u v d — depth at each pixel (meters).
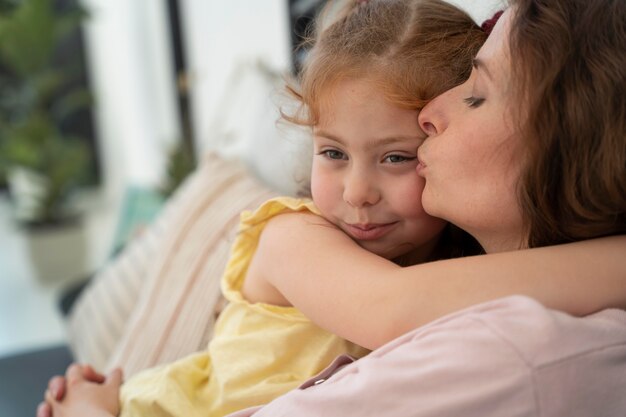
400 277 0.55
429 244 0.74
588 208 0.53
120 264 1.56
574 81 0.51
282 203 0.70
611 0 0.52
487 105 0.56
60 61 5.25
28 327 2.99
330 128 0.64
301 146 0.89
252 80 2.24
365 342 0.56
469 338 0.49
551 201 0.53
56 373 1.47
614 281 0.52
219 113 2.68
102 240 4.31
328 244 0.63
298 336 0.70
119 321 1.41
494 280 0.52
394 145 0.62
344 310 0.57
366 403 0.51
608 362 0.48
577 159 0.52
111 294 1.47
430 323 0.52
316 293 0.60
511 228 0.58
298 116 0.70
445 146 0.58
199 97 3.15
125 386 0.87
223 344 0.75
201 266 1.17
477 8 0.86
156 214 2.38
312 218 0.68
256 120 1.55
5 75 4.70
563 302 0.51
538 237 0.56
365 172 0.63
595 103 0.51
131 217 2.50
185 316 1.13
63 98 5.28
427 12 0.68
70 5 5.09
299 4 1.89
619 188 0.51
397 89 0.61
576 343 0.47
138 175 4.52
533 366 0.46
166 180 2.71
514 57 0.54
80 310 1.56
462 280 0.53
